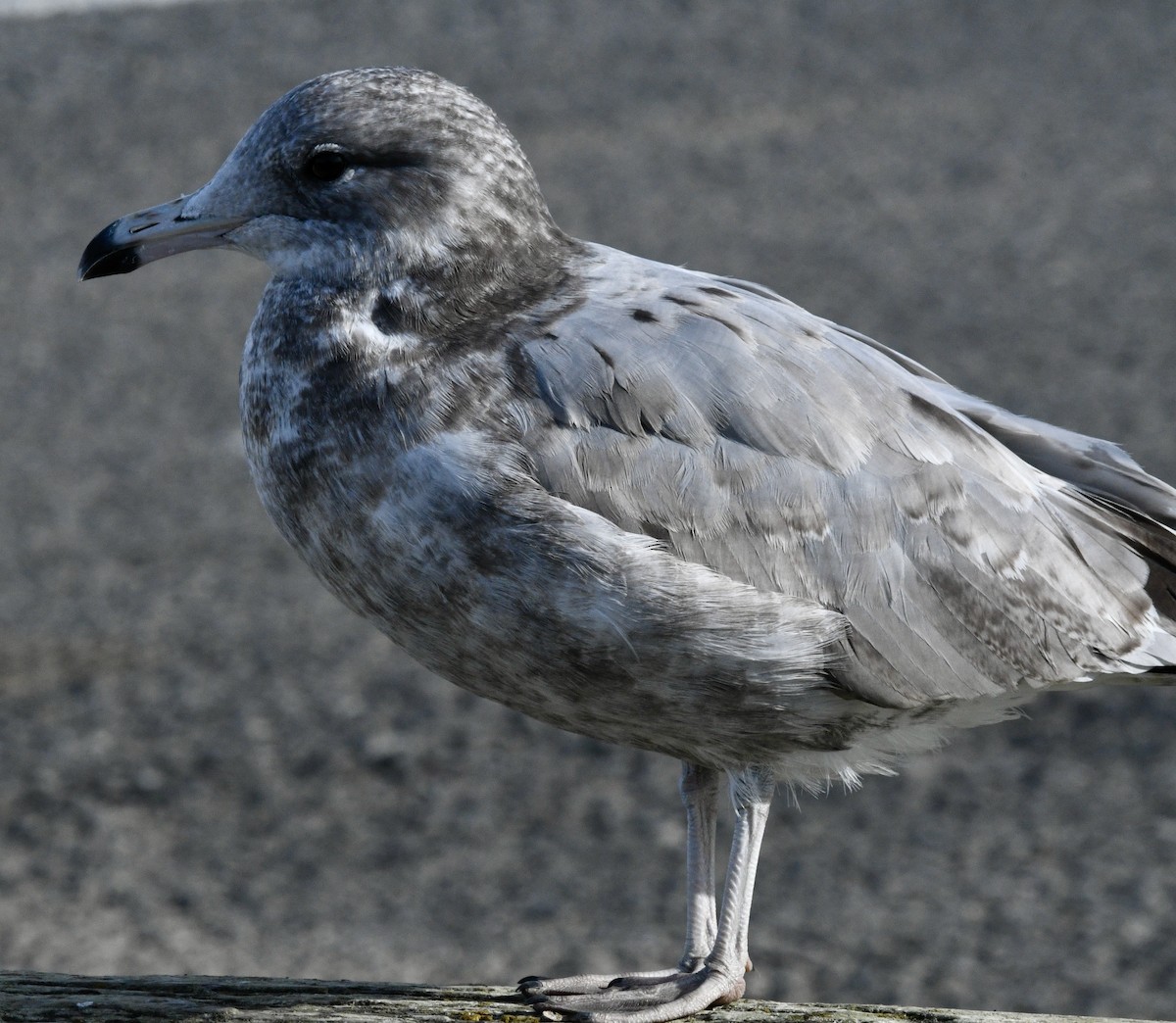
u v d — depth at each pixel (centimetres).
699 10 4456
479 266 637
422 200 634
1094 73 3969
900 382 652
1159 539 688
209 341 2930
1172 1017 1223
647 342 625
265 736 1683
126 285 3216
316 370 625
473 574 603
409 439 606
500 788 1590
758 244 3173
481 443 603
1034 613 655
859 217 3284
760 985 1281
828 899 1403
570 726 656
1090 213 3222
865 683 632
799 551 625
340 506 616
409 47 4262
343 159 637
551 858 1476
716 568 616
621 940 1352
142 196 3556
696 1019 610
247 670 1812
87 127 3906
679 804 1559
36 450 2494
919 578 638
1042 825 1492
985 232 3162
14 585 2050
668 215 3344
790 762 657
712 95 3997
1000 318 2766
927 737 684
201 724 1706
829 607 628
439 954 1339
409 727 1695
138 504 2300
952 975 1289
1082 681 674
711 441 619
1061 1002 1249
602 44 4281
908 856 1461
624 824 1528
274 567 2092
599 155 3691
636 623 600
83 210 3512
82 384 2745
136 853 1500
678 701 619
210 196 662
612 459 609
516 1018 601
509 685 632
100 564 2106
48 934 1375
